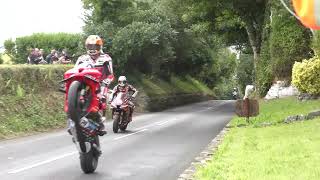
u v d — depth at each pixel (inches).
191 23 2111.2
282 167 450.3
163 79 2324.1
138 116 1419.8
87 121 440.1
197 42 2486.5
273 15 1407.5
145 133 885.8
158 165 532.1
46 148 679.1
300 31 1338.6
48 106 1075.9
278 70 1395.2
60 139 797.2
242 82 3654.0
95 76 448.5
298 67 1175.0
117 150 653.3
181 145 705.6
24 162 553.6
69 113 430.3
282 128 786.8
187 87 2655.0
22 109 974.4
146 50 1809.8
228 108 1948.8
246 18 1908.2
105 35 1743.4
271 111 1086.4
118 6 1835.6
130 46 1744.6
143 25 1764.3
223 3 1836.9
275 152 542.6
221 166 470.9
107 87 480.7
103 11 1828.2
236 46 2539.4
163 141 757.3
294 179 394.9
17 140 783.7
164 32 1811.0
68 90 434.9
